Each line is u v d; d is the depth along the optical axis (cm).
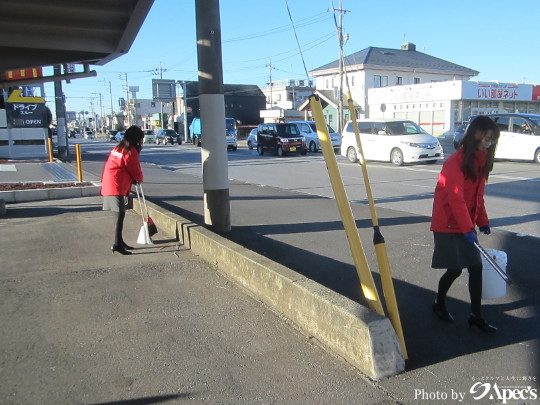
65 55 1035
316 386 315
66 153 2347
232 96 7200
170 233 747
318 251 636
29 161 2258
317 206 996
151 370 340
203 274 552
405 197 1118
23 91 2539
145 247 680
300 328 401
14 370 341
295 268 562
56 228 816
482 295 402
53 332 403
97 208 1010
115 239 641
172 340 386
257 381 323
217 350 367
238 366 343
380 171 1680
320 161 2289
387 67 4803
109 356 361
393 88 4338
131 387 319
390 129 1916
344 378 324
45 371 340
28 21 789
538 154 1742
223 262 552
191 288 506
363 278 364
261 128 2884
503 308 436
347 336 342
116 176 630
